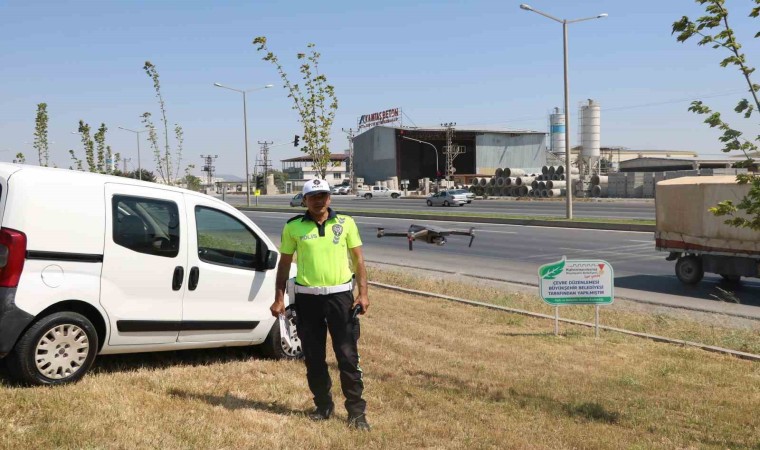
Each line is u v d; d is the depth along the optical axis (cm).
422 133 11375
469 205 5788
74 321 538
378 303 1130
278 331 702
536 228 3011
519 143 11481
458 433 520
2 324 504
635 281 1583
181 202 629
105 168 2673
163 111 2591
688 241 1502
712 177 1505
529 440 519
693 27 544
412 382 669
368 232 2884
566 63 3155
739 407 651
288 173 17012
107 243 565
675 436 554
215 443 445
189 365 650
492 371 740
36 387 518
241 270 669
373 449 467
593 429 559
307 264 500
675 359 846
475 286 1479
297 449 453
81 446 414
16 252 513
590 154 10000
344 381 509
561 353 855
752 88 533
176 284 614
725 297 1373
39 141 2453
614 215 3850
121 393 529
